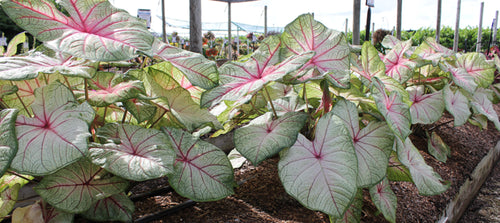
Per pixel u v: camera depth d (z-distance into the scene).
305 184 1.18
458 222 2.38
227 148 2.04
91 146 1.11
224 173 1.25
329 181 1.18
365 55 1.74
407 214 1.71
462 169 2.45
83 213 1.09
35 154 0.94
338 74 1.40
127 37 1.06
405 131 1.37
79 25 1.08
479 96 2.69
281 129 1.29
